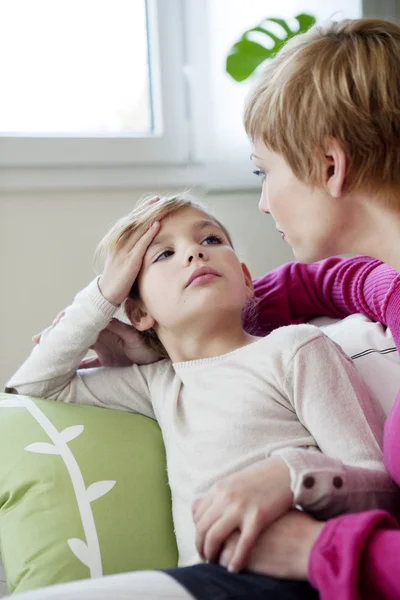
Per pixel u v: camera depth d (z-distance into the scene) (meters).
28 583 0.87
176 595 0.65
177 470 0.95
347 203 0.81
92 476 0.96
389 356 1.02
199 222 1.04
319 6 1.96
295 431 0.90
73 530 0.91
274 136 0.81
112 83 1.84
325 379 0.90
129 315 1.09
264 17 1.96
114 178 1.75
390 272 1.08
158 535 0.94
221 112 1.91
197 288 0.98
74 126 1.81
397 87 0.77
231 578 0.68
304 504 0.72
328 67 0.78
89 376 1.11
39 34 1.75
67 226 1.71
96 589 0.65
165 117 1.84
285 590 0.68
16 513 0.93
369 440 0.84
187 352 1.03
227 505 0.71
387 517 0.65
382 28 0.81
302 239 0.85
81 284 1.73
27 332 1.69
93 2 1.80
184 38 1.87
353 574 0.61
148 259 1.03
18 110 1.74
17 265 1.67
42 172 1.68
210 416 0.94
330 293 1.19
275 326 1.20
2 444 1.00
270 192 0.86
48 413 1.04
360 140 0.77
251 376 0.94
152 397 1.06
